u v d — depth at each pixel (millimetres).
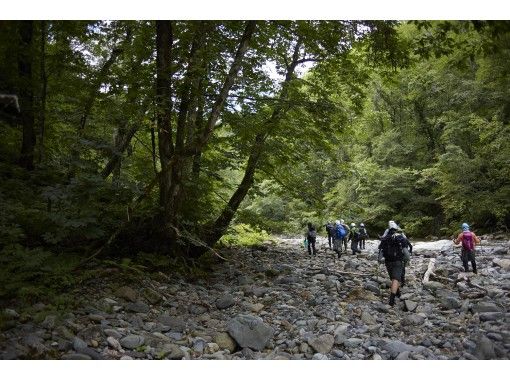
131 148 11164
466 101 25000
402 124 32406
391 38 8398
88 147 7977
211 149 11203
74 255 7305
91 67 11023
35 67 10664
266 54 11047
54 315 5188
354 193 28969
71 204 7043
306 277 10391
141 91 8188
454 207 23953
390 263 7871
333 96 12414
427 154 30453
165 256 8828
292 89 10461
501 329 5855
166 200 8820
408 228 27766
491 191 23531
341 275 10805
